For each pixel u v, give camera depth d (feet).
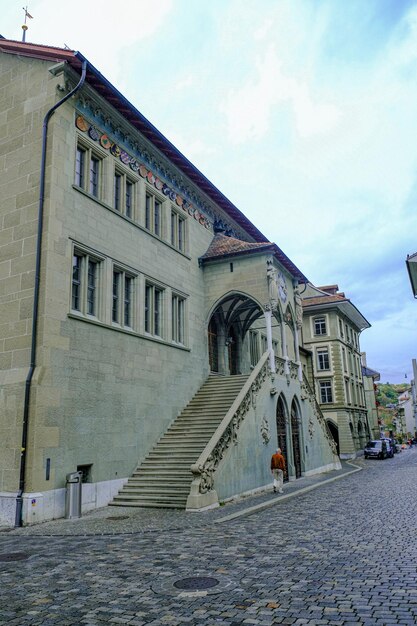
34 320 45.93
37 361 45.29
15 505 41.52
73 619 18.47
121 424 55.01
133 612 19.01
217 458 52.08
